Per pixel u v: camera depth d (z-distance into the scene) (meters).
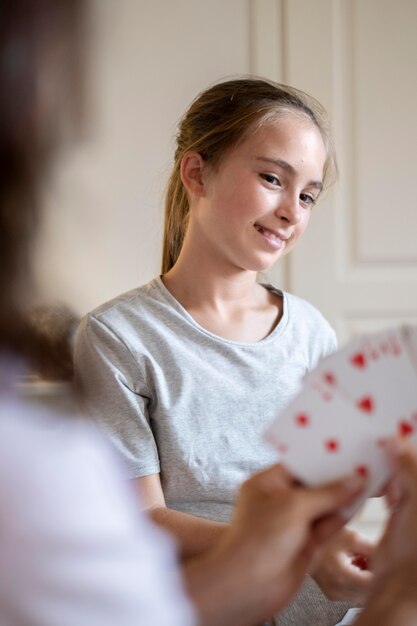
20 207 0.50
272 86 1.44
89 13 0.52
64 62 0.50
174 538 1.18
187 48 2.67
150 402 1.35
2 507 0.49
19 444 0.50
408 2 2.71
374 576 0.66
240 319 1.44
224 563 0.63
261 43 2.69
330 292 2.74
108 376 1.32
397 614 0.60
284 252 1.41
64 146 0.51
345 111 2.72
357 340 0.68
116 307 1.39
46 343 0.54
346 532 1.04
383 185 2.74
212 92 1.48
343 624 1.01
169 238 1.55
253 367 1.39
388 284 2.75
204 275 1.41
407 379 0.66
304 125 1.37
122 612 0.50
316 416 0.66
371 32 2.71
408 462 0.63
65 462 0.51
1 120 0.49
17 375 0.54
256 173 1.35
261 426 1.38
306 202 1.40
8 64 0.49
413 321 2.77
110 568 0.50
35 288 0.52
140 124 2.66
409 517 0.63
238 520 0.65
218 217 1.37
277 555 0.63
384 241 2.75
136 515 0.56
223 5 2.67
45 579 0.49
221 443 1.35
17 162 0.50
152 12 2.65
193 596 0.62
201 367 1.36
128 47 2.65
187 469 1.33
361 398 0.67
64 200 0.51
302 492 0.65
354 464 0.66
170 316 1.39
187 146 1.48
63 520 0.49
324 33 2.70
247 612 0.63
